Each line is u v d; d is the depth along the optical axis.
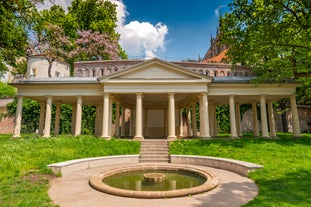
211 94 23.12
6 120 38.31
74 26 45.31
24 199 6.88
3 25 16.44
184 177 11.02
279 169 10.65
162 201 6.80
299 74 19.45
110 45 47.16
